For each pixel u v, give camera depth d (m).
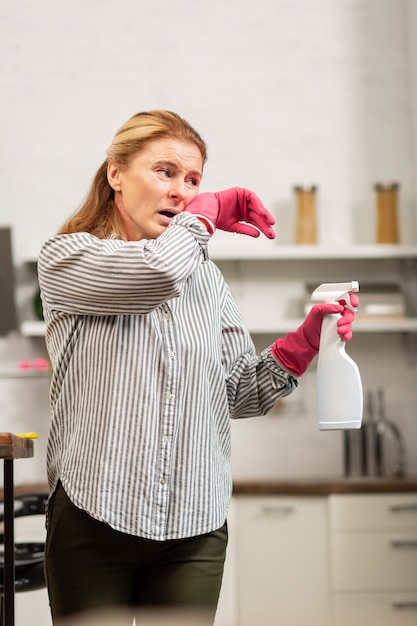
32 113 4.85
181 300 1.66
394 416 4.74
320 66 4.89
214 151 4.84
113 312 1.55
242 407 1.80
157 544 1.54
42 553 2.47
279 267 4.77
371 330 4.54
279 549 3.99
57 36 4.88
